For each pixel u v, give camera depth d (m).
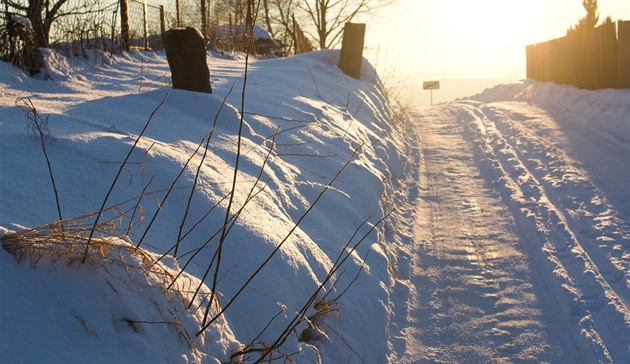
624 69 16.64
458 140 15.17
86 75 9.66
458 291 5.94
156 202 4.02
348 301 4.66
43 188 3.72
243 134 6.35
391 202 8.30
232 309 3.55
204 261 3.73
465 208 9.00
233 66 12.91
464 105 23.36
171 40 7.06
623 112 13.84
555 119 16.38
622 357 4.61
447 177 11.08
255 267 3.86
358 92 13.66
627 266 6.15
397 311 5.40
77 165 4.07
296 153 6.84
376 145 10.03
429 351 4.85
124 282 2.87
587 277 5.98
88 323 2.63
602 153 11.56
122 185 4.04
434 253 7.01
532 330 5.13
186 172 4.45
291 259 4.18
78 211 3.64
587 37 19.09
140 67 11.52
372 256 5.67
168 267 3.19
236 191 4.62
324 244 5.12
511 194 9.46
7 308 2.53
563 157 11.55
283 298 3.84
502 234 7.70
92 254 2.88
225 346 3.07
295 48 29.64
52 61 9.09
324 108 9.72
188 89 7.15
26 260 2.75
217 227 4.02
